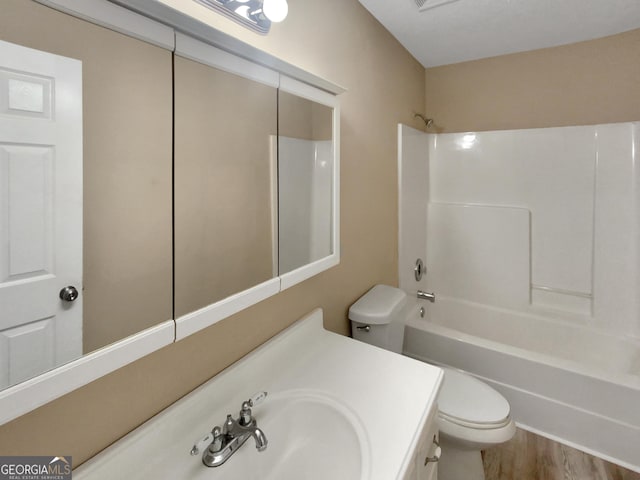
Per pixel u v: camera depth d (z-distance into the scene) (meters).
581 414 1.67
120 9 0.61
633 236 2.05
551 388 1.74
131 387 0.76
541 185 2.30
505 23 1.90
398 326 1.68
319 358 1.17
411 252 2.39
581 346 2.19
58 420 0.64
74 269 0.58
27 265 0.52
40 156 0.53
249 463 0.82
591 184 2.15
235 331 1.04
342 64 1.50
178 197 0.77
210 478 0.74
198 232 0.82
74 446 0.67
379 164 1.91
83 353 0.59
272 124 1.02
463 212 2.56
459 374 1.59
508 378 1.85
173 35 0.71
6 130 0.49
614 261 2.11
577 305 2.25
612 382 1.59
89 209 0.60
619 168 2.06
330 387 1.01
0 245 0.49
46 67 0.53
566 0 1.68
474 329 2.55
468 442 1.31
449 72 2.57
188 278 0.79
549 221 2.29
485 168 2.48
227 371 0.98
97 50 0.59
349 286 1.67
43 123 0.53
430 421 0.93
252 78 0.92
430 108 2.67
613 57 2.07
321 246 1.25
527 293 2.38
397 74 2.11
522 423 1.83
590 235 2.17
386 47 1.94
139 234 0.69
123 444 0.73
